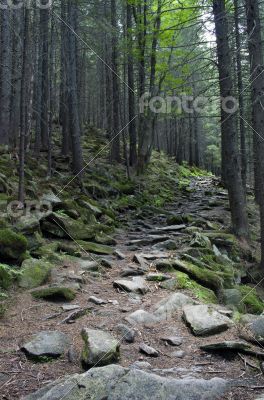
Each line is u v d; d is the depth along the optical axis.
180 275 7.07
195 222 12.34
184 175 28.11
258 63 8.57
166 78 18.64
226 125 11.20
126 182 17.28
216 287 7.15
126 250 9.11
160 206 16.25
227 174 11.45
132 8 19.50
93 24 18.36
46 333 4.67
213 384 3.86
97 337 4.54
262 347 4.78
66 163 16.16
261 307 6.91
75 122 14.47
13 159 11.84
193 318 5.25
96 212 11.45
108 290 6.43
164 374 4.05
